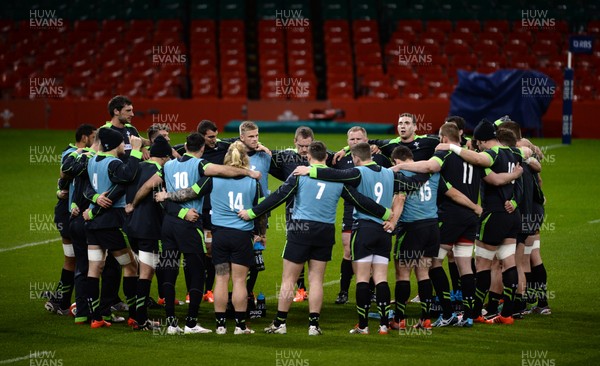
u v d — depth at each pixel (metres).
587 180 77.38
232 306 40.88
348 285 43.56
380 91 114.38
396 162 38.84
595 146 98.00
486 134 39.47
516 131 41.44
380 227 37.38
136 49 121.31
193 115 112.12
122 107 43.44
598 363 33.78
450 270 42.56
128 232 38.31
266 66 119.19
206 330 38.03
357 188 37.25
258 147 43.25
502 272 39.78
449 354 34.97
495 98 102.25
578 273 48.31
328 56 120.81
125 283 39.34
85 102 112.62
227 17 127.31
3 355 35.12
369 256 37.53
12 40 124.19
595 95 112.44
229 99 113.06
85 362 34.16
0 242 56.53
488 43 120.12
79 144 41.75
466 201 38.53
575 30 122.19
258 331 38.50
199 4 129.50
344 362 33.97
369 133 106.69
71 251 40.97
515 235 39.28
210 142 43.19
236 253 37.41
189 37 127.12
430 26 123.75
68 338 37.44
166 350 35.56
